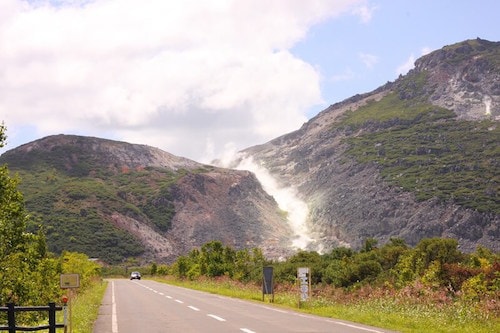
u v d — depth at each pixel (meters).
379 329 17.14
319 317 21.69
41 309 14.60
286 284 42.03
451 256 37.44
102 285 63.69
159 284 68.44
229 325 18.91
